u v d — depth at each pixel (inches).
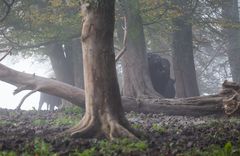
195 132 523.2
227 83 734.5
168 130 555.8
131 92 888.9
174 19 1054.4
